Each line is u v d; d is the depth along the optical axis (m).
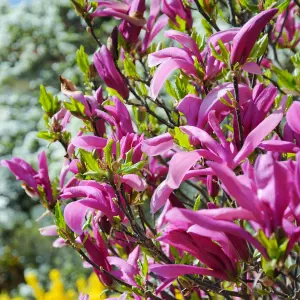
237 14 2.45
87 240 1.85
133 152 1.70
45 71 9.36
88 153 1.54
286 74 1.50
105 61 2.12
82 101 2.00
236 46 1.51
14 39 9.59
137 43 2.34
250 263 1.43
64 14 9.41
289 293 1.58
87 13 2.26
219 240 1.38
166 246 2.08
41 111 8.98
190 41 1.70
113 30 2.21
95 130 2.04
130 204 1.76
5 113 9.08
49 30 9.37
